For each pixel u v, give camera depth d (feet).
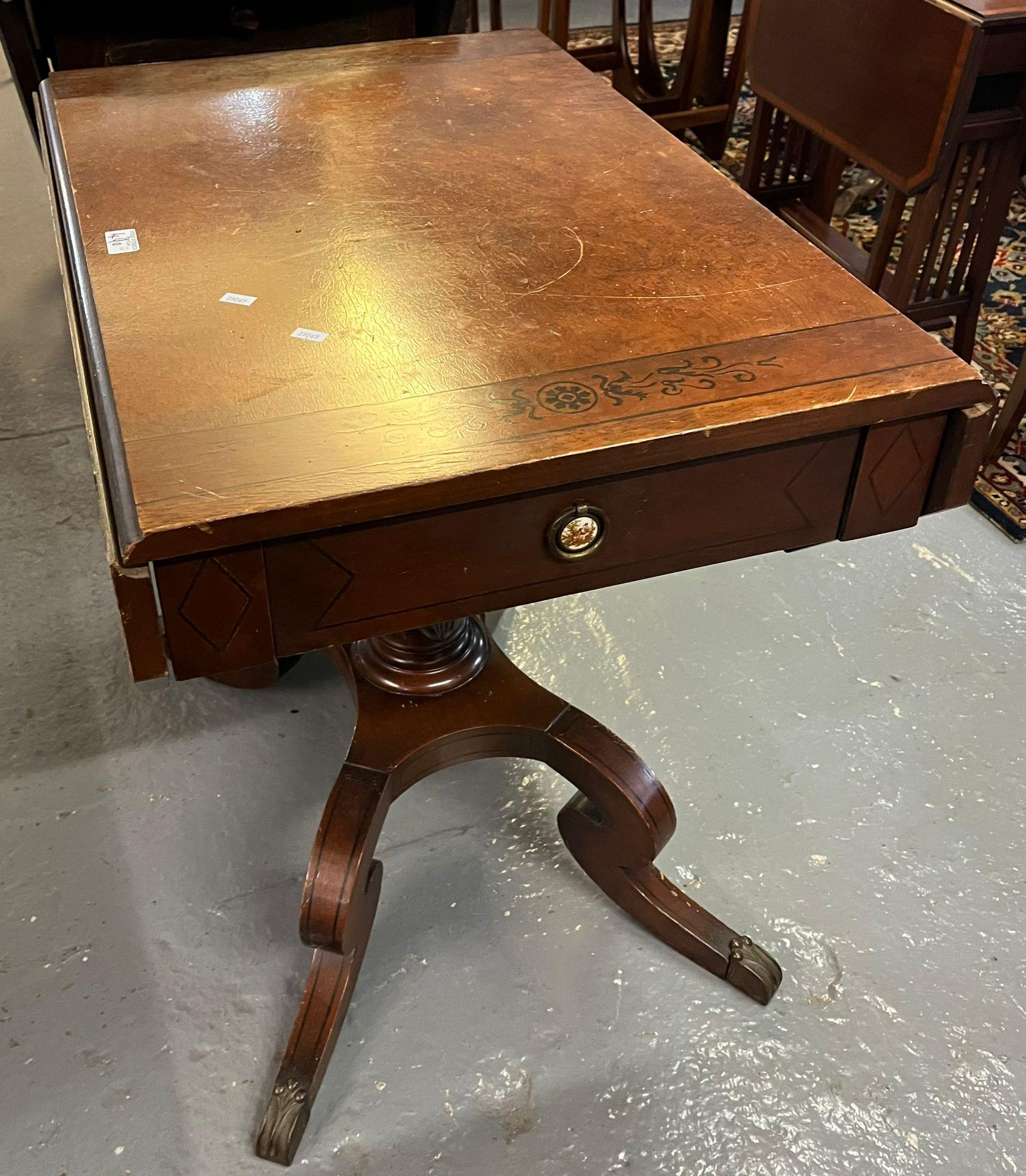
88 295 3.15
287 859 4.29
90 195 3.65
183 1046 3.71
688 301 3.16
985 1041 3.75
